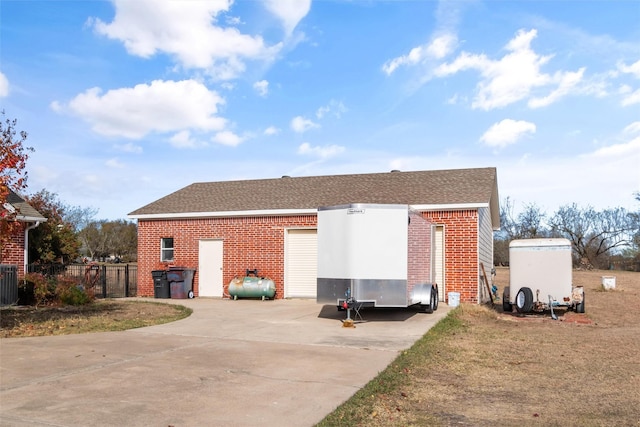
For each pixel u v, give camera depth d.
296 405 5.94
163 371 7.46
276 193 21.73
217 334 10.88
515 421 5.67
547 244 15.55
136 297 20.73
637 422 5.65
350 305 12.35
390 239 12.64
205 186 24.70
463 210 17.12
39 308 15.77
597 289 26.12
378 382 6.97
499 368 8.23
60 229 23.62
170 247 21.36
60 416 5.46
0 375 7.16
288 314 14.45
